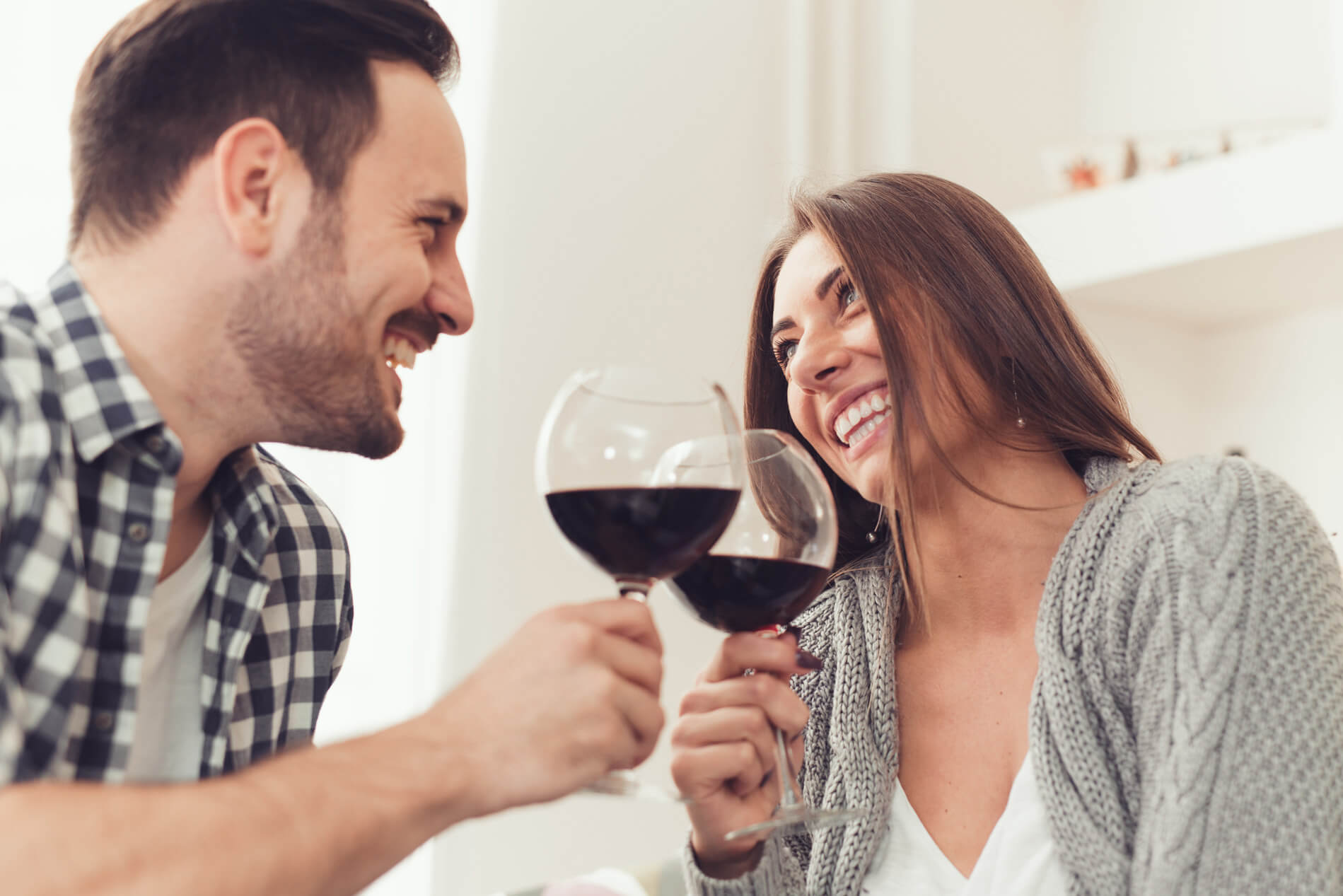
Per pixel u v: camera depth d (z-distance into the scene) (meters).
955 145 2.92
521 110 2.69
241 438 0.97
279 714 1.09
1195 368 2.74
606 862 2.60
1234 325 2.68
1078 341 1.30
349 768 0.70
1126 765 1.05
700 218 2.92
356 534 2.44
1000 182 2.98
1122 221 2.41
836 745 1.23
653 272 2.83
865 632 1.27
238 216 0.89
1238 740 0.96
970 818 1.15
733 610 0.96
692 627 2.82
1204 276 2.37
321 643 1.14
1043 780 1.06
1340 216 2.05
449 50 1.01
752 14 3.05
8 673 0.76
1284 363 2.57
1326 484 2.47
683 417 0.85
